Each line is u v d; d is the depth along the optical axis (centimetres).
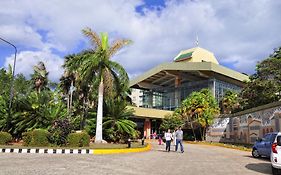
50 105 2450
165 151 2111
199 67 5453
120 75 2342
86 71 2312
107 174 902
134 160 1362
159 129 5794
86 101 3111
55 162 1166
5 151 1652
